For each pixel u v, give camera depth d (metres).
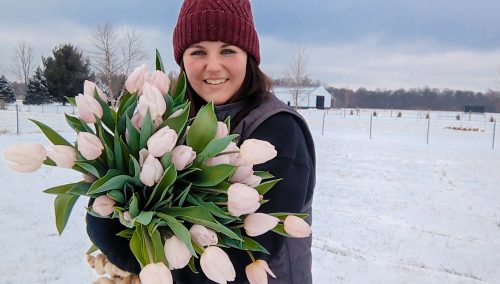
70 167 0.98
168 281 0.82
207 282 1.07
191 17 1.47
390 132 28.28
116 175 0.98
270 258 1.16
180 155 0.98
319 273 5.23
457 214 7.80
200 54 1.51
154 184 0.98
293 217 1.08
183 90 1.15
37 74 49.66
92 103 1.01
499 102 82.31
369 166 13.12
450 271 5.36
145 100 1.02
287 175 1.28
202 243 0.95
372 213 7.74
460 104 101.81
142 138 0.99
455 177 11.61
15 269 4.96
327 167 12.68
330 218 7.36
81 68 49.22
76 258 5.32
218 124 1.11
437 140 23.33
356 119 43.47
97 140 0.97
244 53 1.51
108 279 1.20
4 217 6.70
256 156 1.02
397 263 5.55
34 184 9.02
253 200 0.96
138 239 0.93
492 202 8.78
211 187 1.03
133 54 28.56
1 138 16.98
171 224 0.92
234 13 1.46
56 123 24.31
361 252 5.87
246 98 1.51
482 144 21.86
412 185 10.34
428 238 6.47
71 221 6.45
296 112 1.47
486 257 5.79
